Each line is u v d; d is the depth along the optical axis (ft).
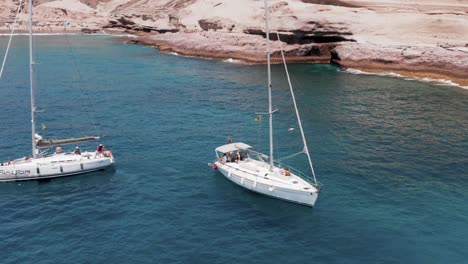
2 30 547.49
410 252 92.79
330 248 94.32
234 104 206.69
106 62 324.60
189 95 223.51
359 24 315.37
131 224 103.30
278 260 90.53
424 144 152.97
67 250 93.30
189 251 93.25
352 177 127.24
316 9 335.67
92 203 113.09
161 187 122.42
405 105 202.28
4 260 89.86
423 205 111.34
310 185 113.60
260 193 117.70
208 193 119.14
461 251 93.04
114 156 144.05
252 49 332.19
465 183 123.65
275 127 172.55
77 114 190.19
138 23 558.97
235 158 131.75
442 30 298.35
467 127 170.40
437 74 260.21
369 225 102.53
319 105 203.51
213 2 461.78
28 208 110.32
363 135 162.30
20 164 124.47
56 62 320.29
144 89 236.02
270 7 379.35
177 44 383.65
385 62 280.10
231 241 96.94
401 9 327.47
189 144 155.12
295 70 295.28
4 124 174.29
